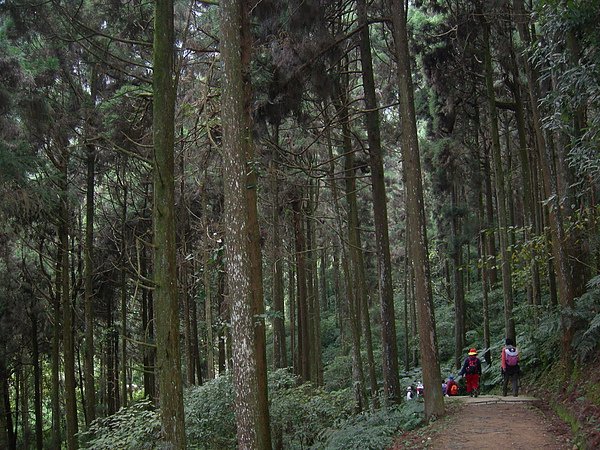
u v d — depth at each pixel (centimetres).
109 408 2931
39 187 1388
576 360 1140
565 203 1231
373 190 1330
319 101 1402
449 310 2817
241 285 804
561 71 838
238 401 793
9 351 2492
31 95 1396
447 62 1950
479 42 1847
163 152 824
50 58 1434
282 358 2166
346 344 2995
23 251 2262
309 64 1180
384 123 2097
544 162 1297
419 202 1109
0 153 1241
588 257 1270
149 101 1384
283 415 1335
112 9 1412
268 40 1184
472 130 2262
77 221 2262
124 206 1911
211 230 1973
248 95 937
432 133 2355
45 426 3591
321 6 1155
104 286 2525
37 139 1530
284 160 1577
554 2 720
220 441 1253
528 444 844
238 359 795
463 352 2250
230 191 820
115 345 2953
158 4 845
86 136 1559
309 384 1517
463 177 2261
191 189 1880
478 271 3178
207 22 1472
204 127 1270
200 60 1388
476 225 2150
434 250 3316
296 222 2242
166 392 791
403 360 3181
